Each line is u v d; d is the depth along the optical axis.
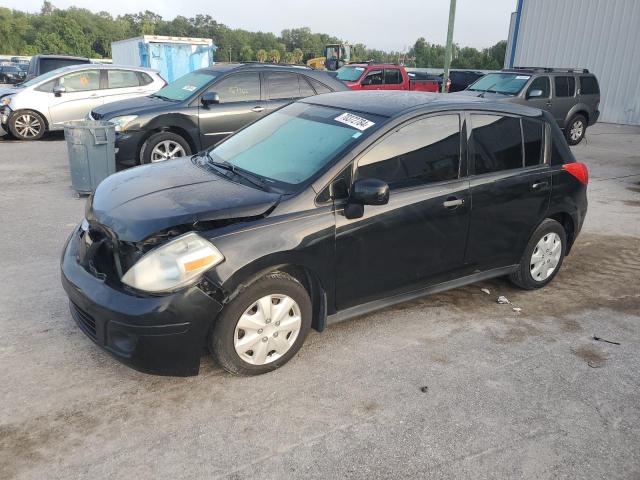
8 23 109.88
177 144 8.45
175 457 2.77
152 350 3.04
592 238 6.62
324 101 4.47
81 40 114.94
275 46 142.88
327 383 3.43
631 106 18.41
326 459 2.79
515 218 4.47
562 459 2.89
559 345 4.05
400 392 3.37
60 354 3.61
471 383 3.51
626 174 10.38
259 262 3.19
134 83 12.89
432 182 3.96
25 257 5.19
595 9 18.67
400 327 4.20
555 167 4.73
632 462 2.89
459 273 4.30
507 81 13.04
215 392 3.29
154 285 3.02
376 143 3.71
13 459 2.70
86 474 2.63
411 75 22.78
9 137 12.66
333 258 3.53
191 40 22.38
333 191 3.53
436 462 2.81
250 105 8.82
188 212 3.21
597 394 3.46
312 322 3.73
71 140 7.08
